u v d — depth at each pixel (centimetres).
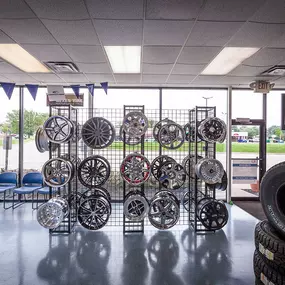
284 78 520
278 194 206
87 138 398
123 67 452
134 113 394
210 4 244
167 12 260
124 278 277
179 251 345
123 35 315
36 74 496
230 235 404
